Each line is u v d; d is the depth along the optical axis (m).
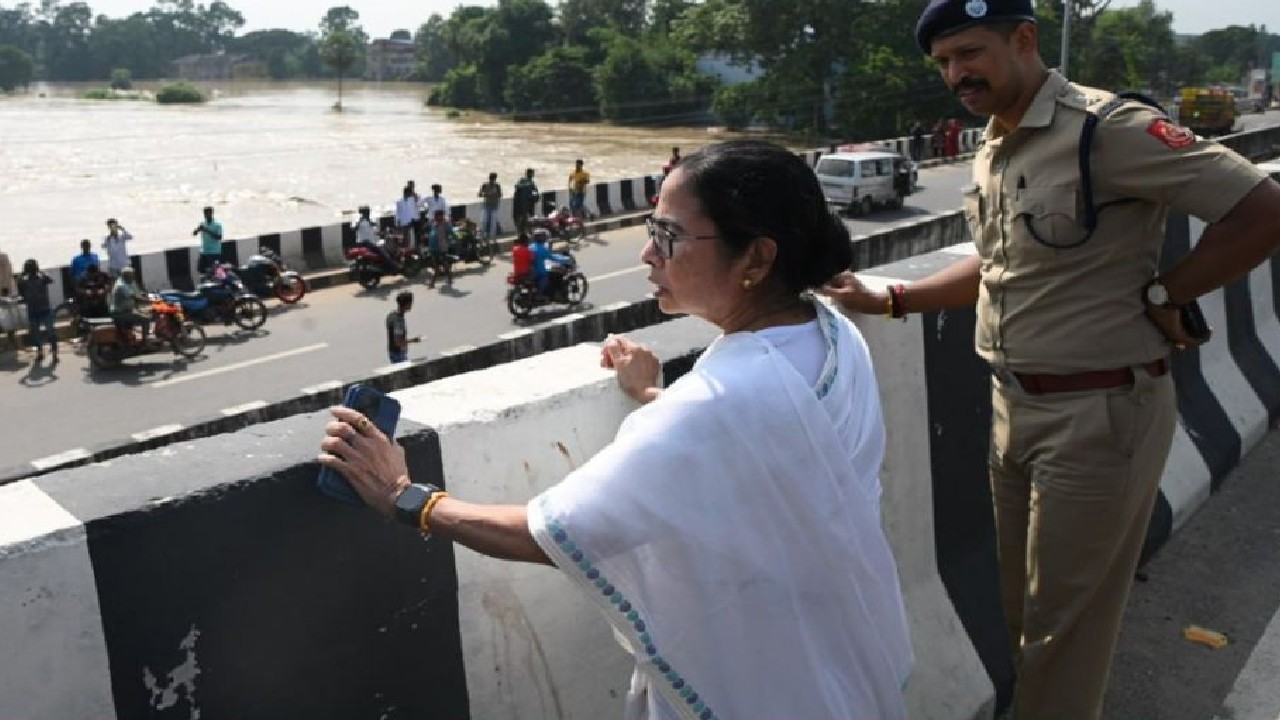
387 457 1.50
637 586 1.33
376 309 16.64
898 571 2.84
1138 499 2.27
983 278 2.39
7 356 14.27
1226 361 4.91
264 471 1.53
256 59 172.88
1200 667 3.09
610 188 25.33
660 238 1.43
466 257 19.72
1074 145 2.11
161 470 1.53
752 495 1.32
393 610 1.71
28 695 1.33
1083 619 2.37
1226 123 42.47
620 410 2.03
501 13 83.31
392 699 1.72
